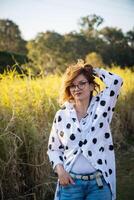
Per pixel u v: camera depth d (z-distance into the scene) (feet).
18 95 21.29
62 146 11.60
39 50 152.97
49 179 18.45
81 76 11.32
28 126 18.20
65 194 11.25
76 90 11.32
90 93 11.79
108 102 11.37
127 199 19.31
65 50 161.07
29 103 21.22
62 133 11.35
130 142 29.94
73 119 11.31
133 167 24.27
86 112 11.40
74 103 11.59
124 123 31.19
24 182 17.94
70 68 11.55
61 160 11.46
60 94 11.68
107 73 11.78
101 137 11.18
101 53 149.48
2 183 17.15
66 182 11.14
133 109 32.60
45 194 18.35
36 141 18.06
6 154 17.13
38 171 18.08
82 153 11.09
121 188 20.84
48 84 26.13
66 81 11.41
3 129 17.63
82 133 11.17
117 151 27.53
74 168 11.14
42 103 21.70
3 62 68.08
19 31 187.21
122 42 149.28
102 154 11.14
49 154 11.64
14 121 18.01
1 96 19.63
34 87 23.31
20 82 22.84
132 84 36.35
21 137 17.90
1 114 18.30
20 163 17.61
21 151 17.98
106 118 11.27
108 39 163.22
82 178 11.07
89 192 11.13
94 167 11.05
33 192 17.99
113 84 11.61
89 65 11.61
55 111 21.31
